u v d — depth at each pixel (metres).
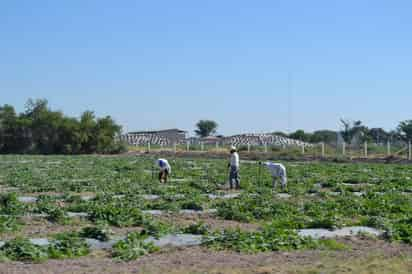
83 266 14.48
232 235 17.77
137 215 22.02
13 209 23.69
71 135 93.88
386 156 71.62
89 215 22.59
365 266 14.80
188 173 47.12
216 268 14.36
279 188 35.22
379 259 15.72
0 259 14.82
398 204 27.55
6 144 96.81
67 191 33.16
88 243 16.86
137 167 54.47
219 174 46.25
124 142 99.25
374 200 28.61
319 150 83.69
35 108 96.81
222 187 36.44
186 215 24.12
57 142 95.56
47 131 95.25
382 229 20.31
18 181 38.38
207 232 18.78
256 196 29.88
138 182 38.31
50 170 50.41
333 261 15.35
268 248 16.80
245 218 22.78
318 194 32.38
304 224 20.84
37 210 23.78
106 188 34.12
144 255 15.92
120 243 16.59
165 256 15.83
